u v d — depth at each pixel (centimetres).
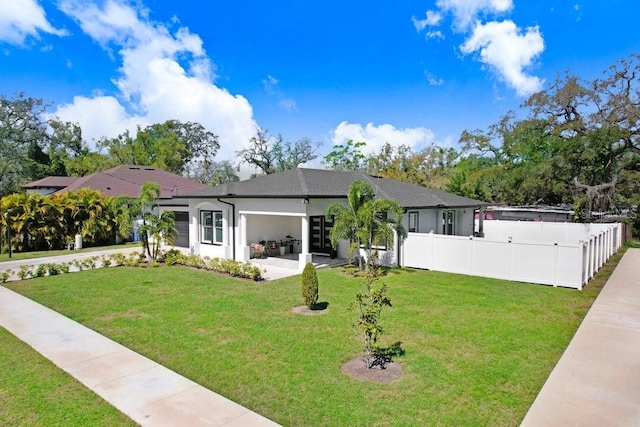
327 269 1523
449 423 475
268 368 634
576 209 2767
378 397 537
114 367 646
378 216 1405
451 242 1425
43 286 1270
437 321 859
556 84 2894
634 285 1205
